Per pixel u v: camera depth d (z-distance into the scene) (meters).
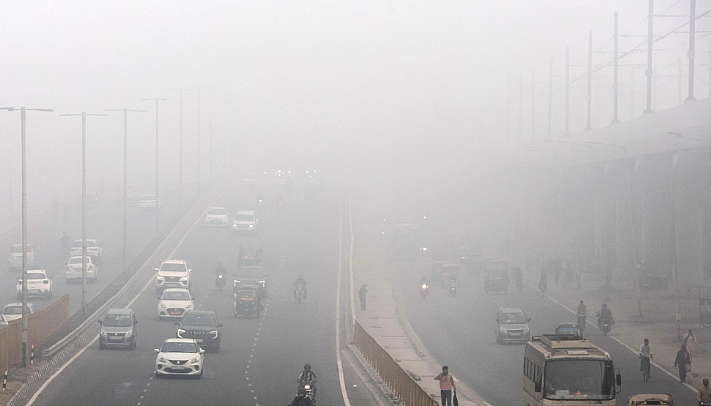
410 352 59.47
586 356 35.19
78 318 64.69
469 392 46.09
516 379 50.16
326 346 61.47
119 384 44.69
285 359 55.41
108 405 39.16
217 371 50.00
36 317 54.69
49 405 38.97
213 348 57.88
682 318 72.81
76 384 44.53
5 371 43.81
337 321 73.19
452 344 63.44
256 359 55.06
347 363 54.69
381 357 48.81
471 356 58.38
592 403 34.84
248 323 71.00
